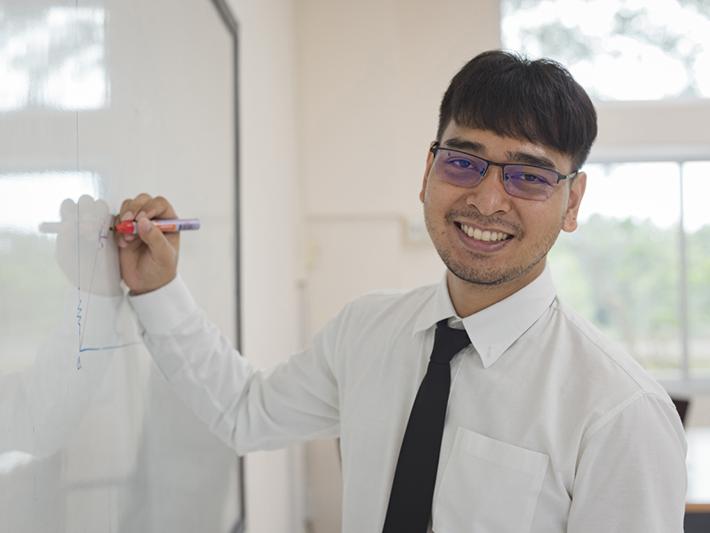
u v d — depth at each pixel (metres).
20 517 0.67
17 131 0.66
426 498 1.00
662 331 4.07
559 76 0.97
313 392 1.24
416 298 1.18
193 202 1.38
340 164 3.61
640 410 0.92
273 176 2.71
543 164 0.95
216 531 1.59
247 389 1.25
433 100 3.76
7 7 0.64
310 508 3.61
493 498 0.98
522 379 1.01
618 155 4.02
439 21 3.77
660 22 3.91
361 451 1.12
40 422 0.72
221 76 1.68
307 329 3.60
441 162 0.99
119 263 1.00
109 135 0.92
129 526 1.01
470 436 1.01
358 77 3.61
